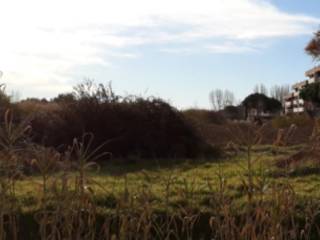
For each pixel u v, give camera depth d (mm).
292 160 10844
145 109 18219
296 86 69938
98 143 17297
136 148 17594
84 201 4340
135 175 11461
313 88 44656
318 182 10078
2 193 4227
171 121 18312
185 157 17812
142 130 17844
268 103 57312
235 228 4781
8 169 4215
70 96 17969
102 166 14875
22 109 16625
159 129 18094
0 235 4211
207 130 21016
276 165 6148
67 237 4219
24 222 6551
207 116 30047
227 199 5527
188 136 18359
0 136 4230
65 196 4234
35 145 4852
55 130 16766
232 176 10461
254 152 7711
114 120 17625
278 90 79875
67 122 17172
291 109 70938
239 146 5586
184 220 5312
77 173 4555
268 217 4652
